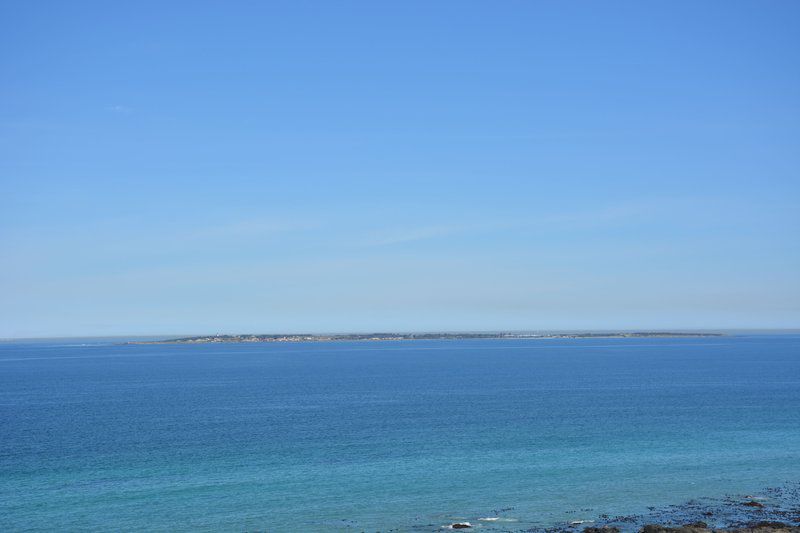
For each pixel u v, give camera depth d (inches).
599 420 3762.3
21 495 2220.7
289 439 3208.7
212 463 2679.6
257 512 2026.3
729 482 2337.6
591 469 2532.0
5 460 2770.7
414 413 4160.9
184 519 1962.4
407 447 2972.4
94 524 1921.8
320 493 2223.2
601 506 2068.2
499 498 2160.4
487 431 3390.7
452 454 2812.5
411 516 1982.0
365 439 3181.6
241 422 3841.0
